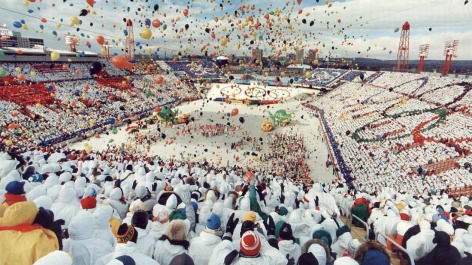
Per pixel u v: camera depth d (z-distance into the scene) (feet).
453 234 24.49
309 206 36.88
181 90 325.42
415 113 172.76
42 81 206.28
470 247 21.72
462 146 116.06
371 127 168.35
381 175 106.52
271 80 343.87
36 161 48.16
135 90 264.93
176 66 403.34
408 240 21.08
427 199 61.31
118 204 25.91
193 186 38.09
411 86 227.81
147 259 12.89
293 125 211.82
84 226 14.52
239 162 139.23
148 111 234.58
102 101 216.95
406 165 110.73
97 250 14.46
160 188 34.17
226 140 172.55
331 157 141.38
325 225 25.14
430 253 18.35
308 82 344.49
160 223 18.65
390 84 255.29
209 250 15.93
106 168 53.21
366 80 299.79
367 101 231.50
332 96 286.25
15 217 11.98
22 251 11.40
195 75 388.16
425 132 140.26
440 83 209.05
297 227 23.22
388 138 145.07
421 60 275.39
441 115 156.76
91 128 172.86
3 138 127.34
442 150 116.37
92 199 18.90
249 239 13.44
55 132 152.56
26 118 156.35
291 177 115.96
